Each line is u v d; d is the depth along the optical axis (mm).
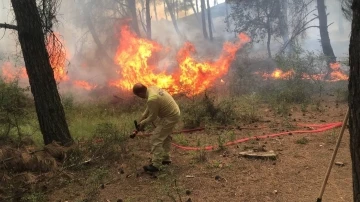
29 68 7035
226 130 8695
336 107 10984
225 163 6125
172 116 5891
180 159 6570
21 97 9789
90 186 5402
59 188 5531
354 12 2750
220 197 4805
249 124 9234
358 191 2859
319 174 5422
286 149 6785
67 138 7289
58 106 7238
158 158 5902
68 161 6492
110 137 7406
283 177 5391
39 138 8516
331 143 6969
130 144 7781
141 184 5465
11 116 8477
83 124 9875
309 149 6688
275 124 9000
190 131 8836
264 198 4711
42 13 7586
